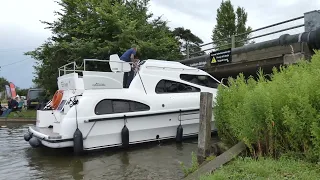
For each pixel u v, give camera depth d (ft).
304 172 12.15
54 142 25.70
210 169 15.07
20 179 20.34
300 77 16.44
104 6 57.16
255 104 15.37
